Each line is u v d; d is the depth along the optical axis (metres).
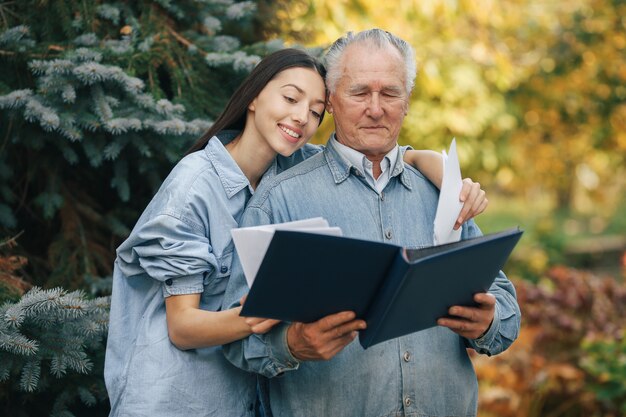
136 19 2.77
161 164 2.83
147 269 1.94
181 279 1.92
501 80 6.42
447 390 1.96
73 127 2.44
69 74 2.44
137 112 2.52
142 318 2.03
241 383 2.04
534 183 10.57
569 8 8.23
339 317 1.62
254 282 1.51
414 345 1.92
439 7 5.51
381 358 1.89
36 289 2.21
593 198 11.56
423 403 1.92
